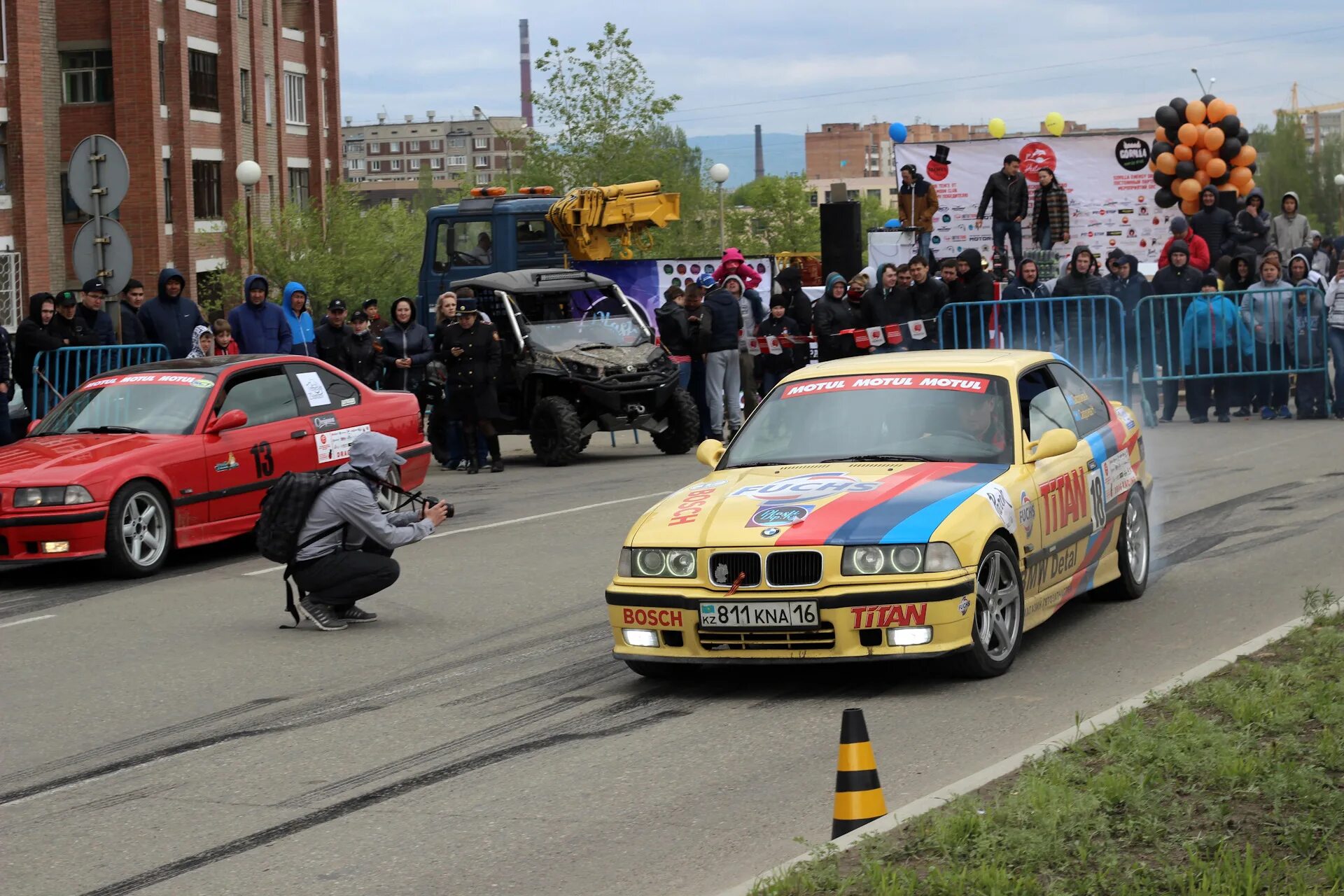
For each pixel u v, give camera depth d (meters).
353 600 16.27
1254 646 12.52
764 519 12.62
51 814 10.43
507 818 9.87
